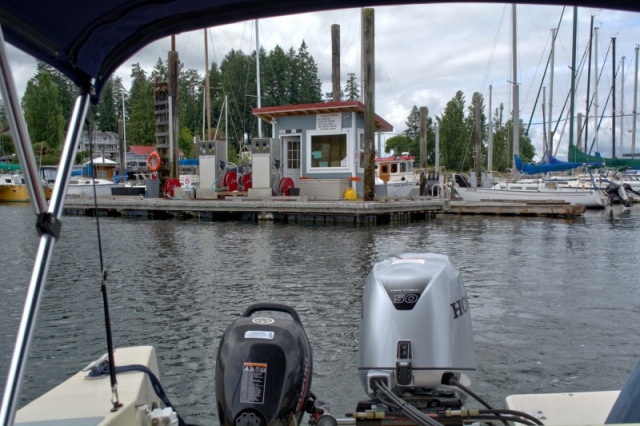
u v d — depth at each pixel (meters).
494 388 5.39
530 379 5.61
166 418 2.84
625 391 2.42
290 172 26.48
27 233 19.95
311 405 2.94
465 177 44.75
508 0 2.35
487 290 9.73
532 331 7.19
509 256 13.91
